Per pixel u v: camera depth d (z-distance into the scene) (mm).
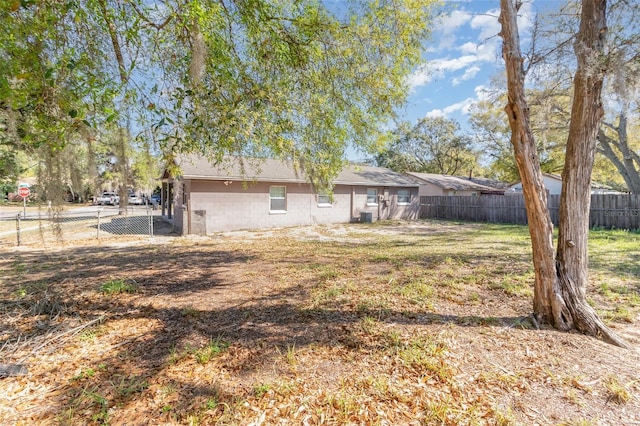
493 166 27047
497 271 5848
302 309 4055
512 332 3279
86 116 2928
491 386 2396
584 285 3377
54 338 3305
